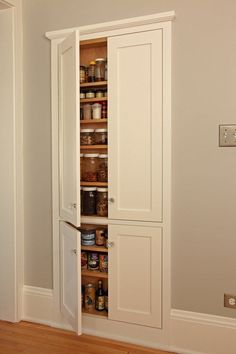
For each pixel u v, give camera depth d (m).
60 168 2.26
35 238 2.40
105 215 2.20
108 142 2.13
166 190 2.00
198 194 1.96
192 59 1.93
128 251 2.11
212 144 1.92
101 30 2.11
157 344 2.06
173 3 1.96
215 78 1.90
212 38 1.89
